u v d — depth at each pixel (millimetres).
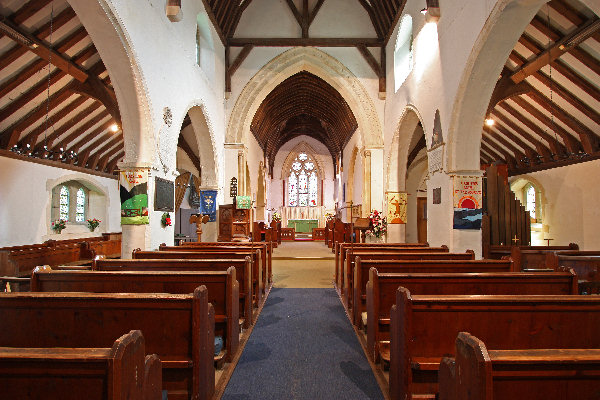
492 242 8570
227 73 12492
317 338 4750
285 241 21812
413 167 15227
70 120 10477
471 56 6246
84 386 1638
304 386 3465
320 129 24328
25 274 6980
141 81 6207
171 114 7594
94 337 2695
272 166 26797
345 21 12773
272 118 19141
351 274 5906
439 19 7781
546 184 11766
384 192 12242
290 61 12672
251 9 12734
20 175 10141
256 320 5531
